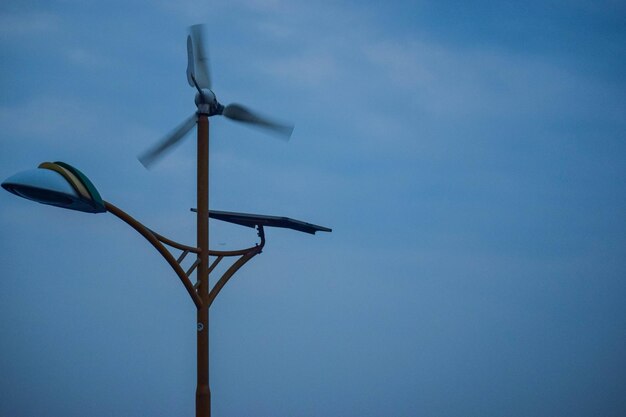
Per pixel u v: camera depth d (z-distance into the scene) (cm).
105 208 1809
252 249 2172
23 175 1738
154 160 2117
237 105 2100
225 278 2105
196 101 2067
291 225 2206
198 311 2038
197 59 2089
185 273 1983
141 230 1878
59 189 1733
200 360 2030
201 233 2047
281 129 2120
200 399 2019
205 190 2055
